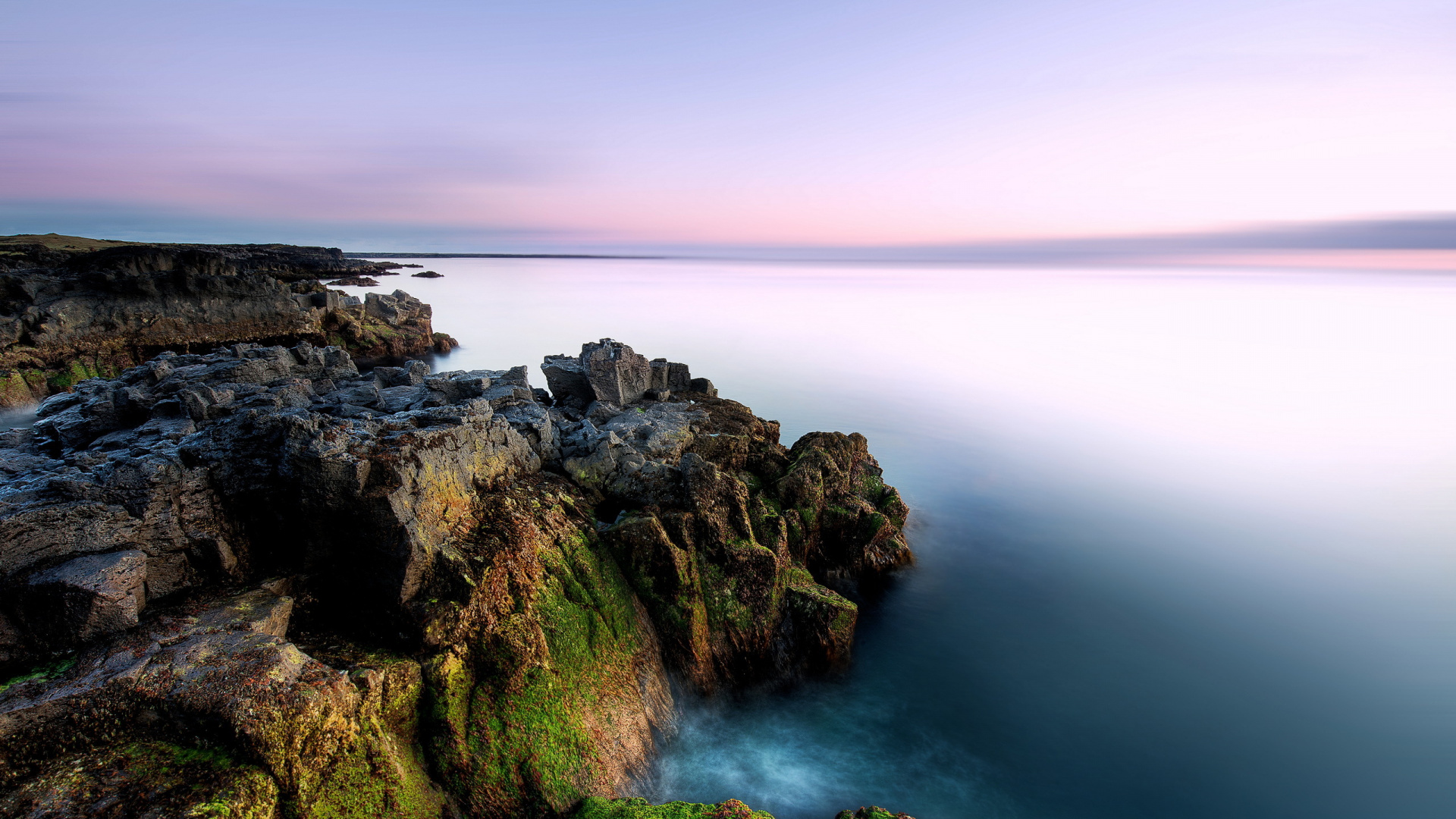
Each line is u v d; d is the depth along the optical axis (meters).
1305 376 99.94
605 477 22.84
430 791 13.30
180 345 57.31
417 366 29.95
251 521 15.47
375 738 12.65
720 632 21.23
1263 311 177.88
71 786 10.10
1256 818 21.92
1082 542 41.53
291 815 11.08
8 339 47.28
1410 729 26.55
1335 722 26.78
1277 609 35.88
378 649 14.50
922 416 71.06
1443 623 34.97
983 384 88.06
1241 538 45.00
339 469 14.65
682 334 114.44
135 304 54.75
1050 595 34.34
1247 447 65.75
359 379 28.84
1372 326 151.38
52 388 47.44
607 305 151.75
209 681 11.41
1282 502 52.19
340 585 15.47
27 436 21.95
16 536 12.33
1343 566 41.62
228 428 15.34
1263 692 28.41
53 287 51.22
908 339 124.88
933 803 20.34
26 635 12.09
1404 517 49.56
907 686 25.48
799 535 26.39
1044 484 52.41
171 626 12.89
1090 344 126.44
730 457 28.02
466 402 20.69
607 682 17.41
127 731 10.98
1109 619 32.62
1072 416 74.62
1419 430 73.06
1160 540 43.41
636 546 20.27
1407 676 30.06
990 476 53.41
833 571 28.70
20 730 10.44
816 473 28.41
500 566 16.36
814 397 77.69
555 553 18.42
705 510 21.97
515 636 15.73
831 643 22.73
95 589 12.18
